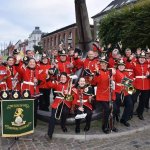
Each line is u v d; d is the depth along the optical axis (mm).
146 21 17281
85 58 9180
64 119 7477
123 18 19188
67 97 7398
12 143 6918
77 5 9508
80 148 6680
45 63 9578
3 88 8617
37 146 6754
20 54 8586
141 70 8961
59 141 7113
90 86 7586
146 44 17344
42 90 8930
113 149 6625
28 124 6973
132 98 8766
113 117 7715
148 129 8180
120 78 8211
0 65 8852
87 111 7465
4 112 6727
